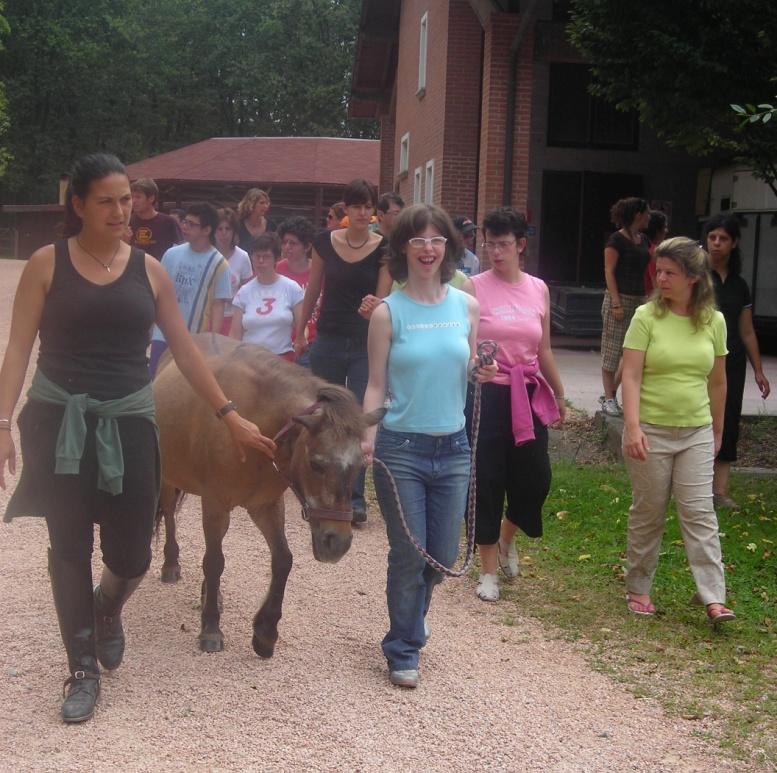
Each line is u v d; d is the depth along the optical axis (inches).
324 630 207.0
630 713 173.0
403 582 180.7
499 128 631.2
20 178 2170.3
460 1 723.4
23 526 270.4
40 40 2160.4
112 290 155.6
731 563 258.7
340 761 150.7
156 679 177.9
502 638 207.2
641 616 222.5
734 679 189.2
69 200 155.8
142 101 2299.5
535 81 825.5
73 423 153.2
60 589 160.4
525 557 262.8
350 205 273.9
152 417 161.9
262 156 1499.8
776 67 383.2
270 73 2215.8
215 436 184.2
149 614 211.5
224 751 152.1
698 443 216.2
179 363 167.8
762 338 753.0
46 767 144.4
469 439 227.3
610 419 390.0
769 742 163.6
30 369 538.3
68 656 162.9
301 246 345.1
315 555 161.9
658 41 392.5
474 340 190.9
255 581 236.4
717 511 303.4
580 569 254.7
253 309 315.0
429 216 179.5
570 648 203.3
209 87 2333.9
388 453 182.4
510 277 230.2
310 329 334.3
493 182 634.8
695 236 843.4
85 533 160.2
